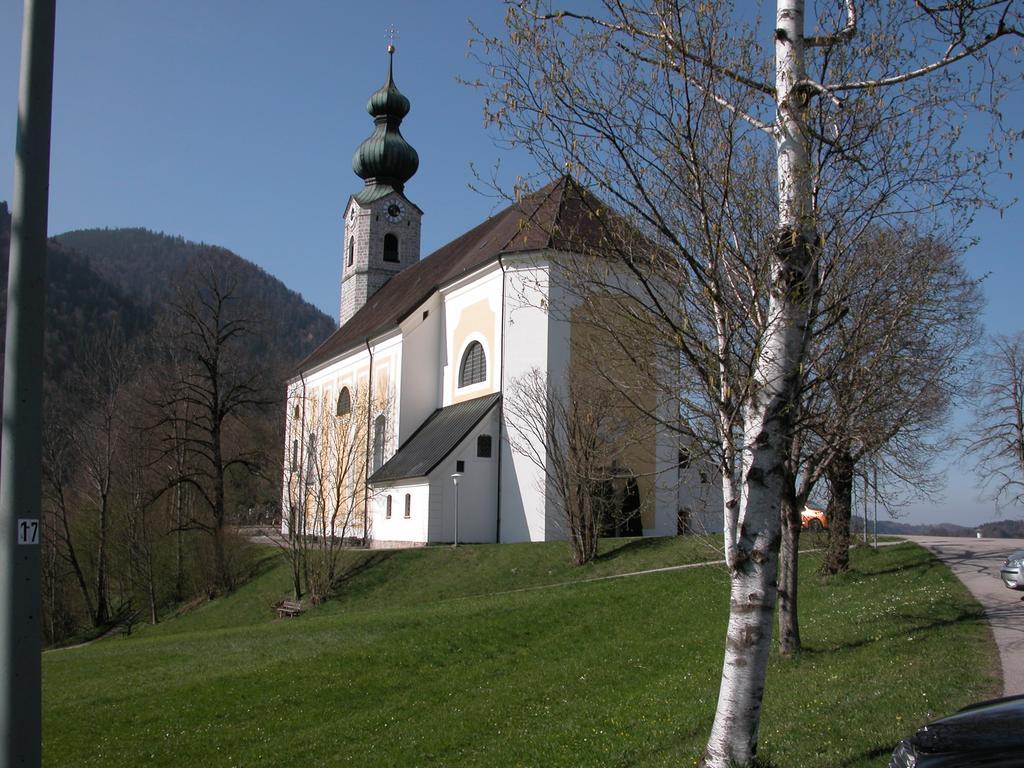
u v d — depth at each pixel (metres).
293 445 50.69
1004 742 5.79
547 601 22.73
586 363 12.43
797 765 8.95
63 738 16.77
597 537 29.59
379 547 42.38
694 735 11.81
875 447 15.32
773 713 11.42
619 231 9.89
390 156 61.53
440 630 21.39
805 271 8.93
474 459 37.44
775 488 8.74
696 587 22.39
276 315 146.25
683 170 9.66
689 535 29.64
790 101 9.01
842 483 21.11
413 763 13.38
